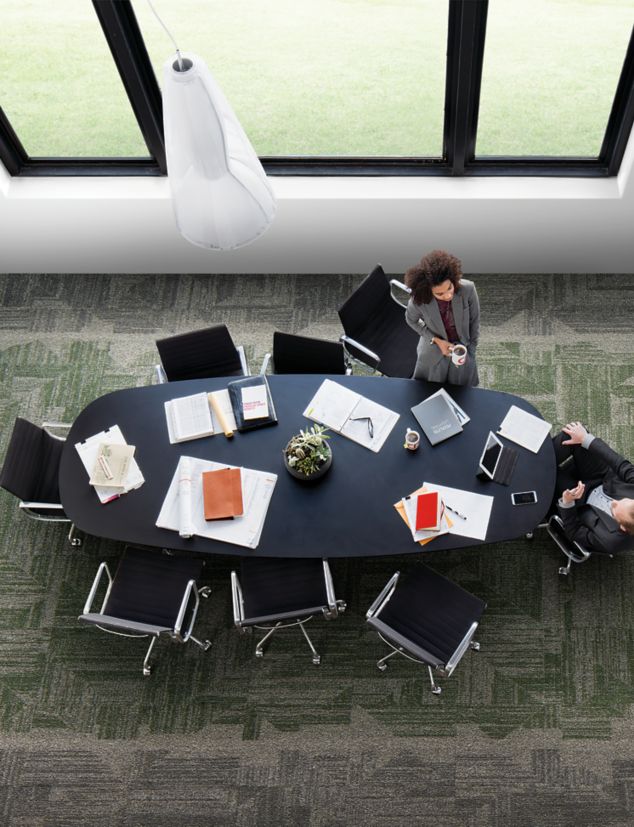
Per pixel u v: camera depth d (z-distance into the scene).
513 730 4.02
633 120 4.49
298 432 4.00
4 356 5.32
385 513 3.76
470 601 3.87
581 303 5.28
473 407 4.04
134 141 4.96
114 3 4.00
